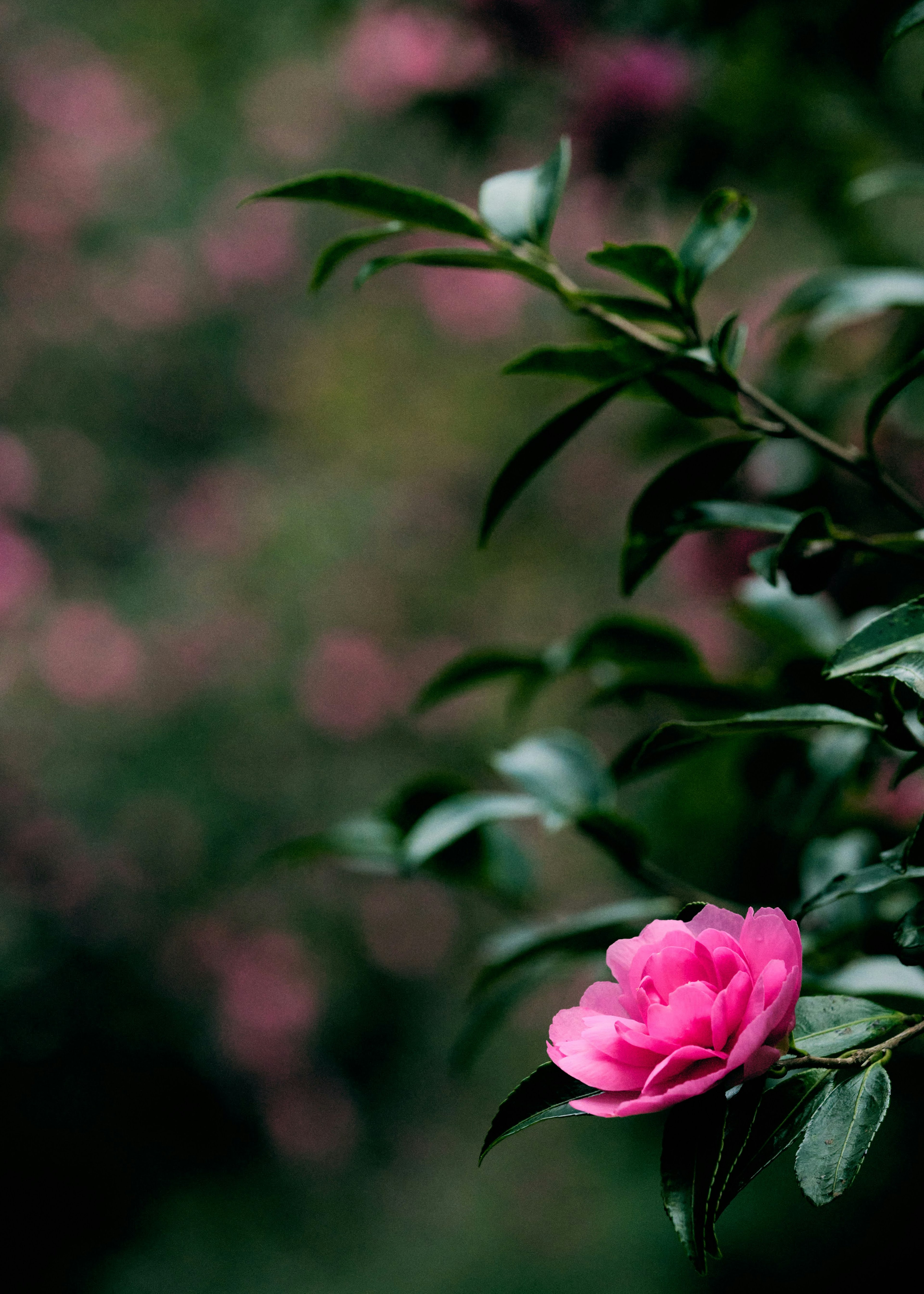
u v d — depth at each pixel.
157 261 5.66
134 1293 4.38
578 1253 4.30
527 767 1.29
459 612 5.58
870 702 0.86
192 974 5.19
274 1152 5.14
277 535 5.59
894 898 1.14
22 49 5.38
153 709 5.38
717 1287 3.55
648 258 0.87
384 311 5.65
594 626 1.25
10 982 4.71
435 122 2.52
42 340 5.49
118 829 5.19
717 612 3.05
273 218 5.67
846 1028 0.66
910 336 1.53
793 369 1.52
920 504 1.69
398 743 5.55
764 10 1.80
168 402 5.74
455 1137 5.44
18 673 5.10
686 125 2.04
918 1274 3.10
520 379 5.42
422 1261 4.68
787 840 1.16
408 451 5.63
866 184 1.57
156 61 5.16
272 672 5.50
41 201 5.41
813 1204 0.58
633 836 1.20
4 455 5.14
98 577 5.55
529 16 2.12
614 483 5.19
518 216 0.96
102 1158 4.78
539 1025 5.49
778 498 1.49
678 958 0.60
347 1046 5.59
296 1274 4.62
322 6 2.65
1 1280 4.41
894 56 1.96
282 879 5.41
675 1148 0.60
